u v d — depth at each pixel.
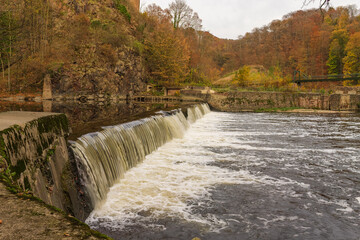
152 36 73.31
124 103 43.53
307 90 55.69
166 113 19.95
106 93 58.16
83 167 7.86
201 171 11.51
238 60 132.62
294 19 121.06
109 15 70.31
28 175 5.03
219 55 136.00
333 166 12.63
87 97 55.53
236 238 6.61
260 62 121.06
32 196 3.25
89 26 62.88
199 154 14.38
